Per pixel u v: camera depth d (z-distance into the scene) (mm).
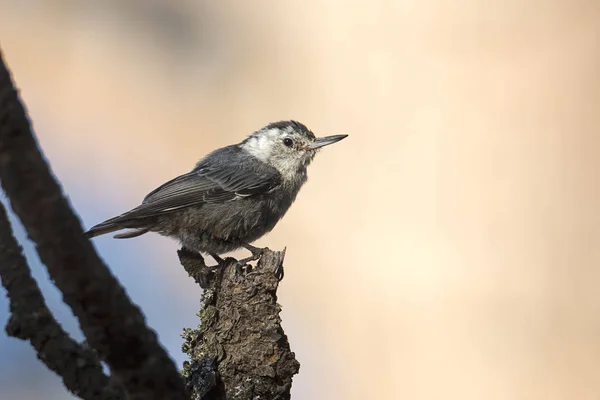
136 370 3939
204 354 6352
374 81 13188
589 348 11500
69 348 4250
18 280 4188
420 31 12914
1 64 3365
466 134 12516
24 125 3400
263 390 6234
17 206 3480
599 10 12320
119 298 3809
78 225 3615
